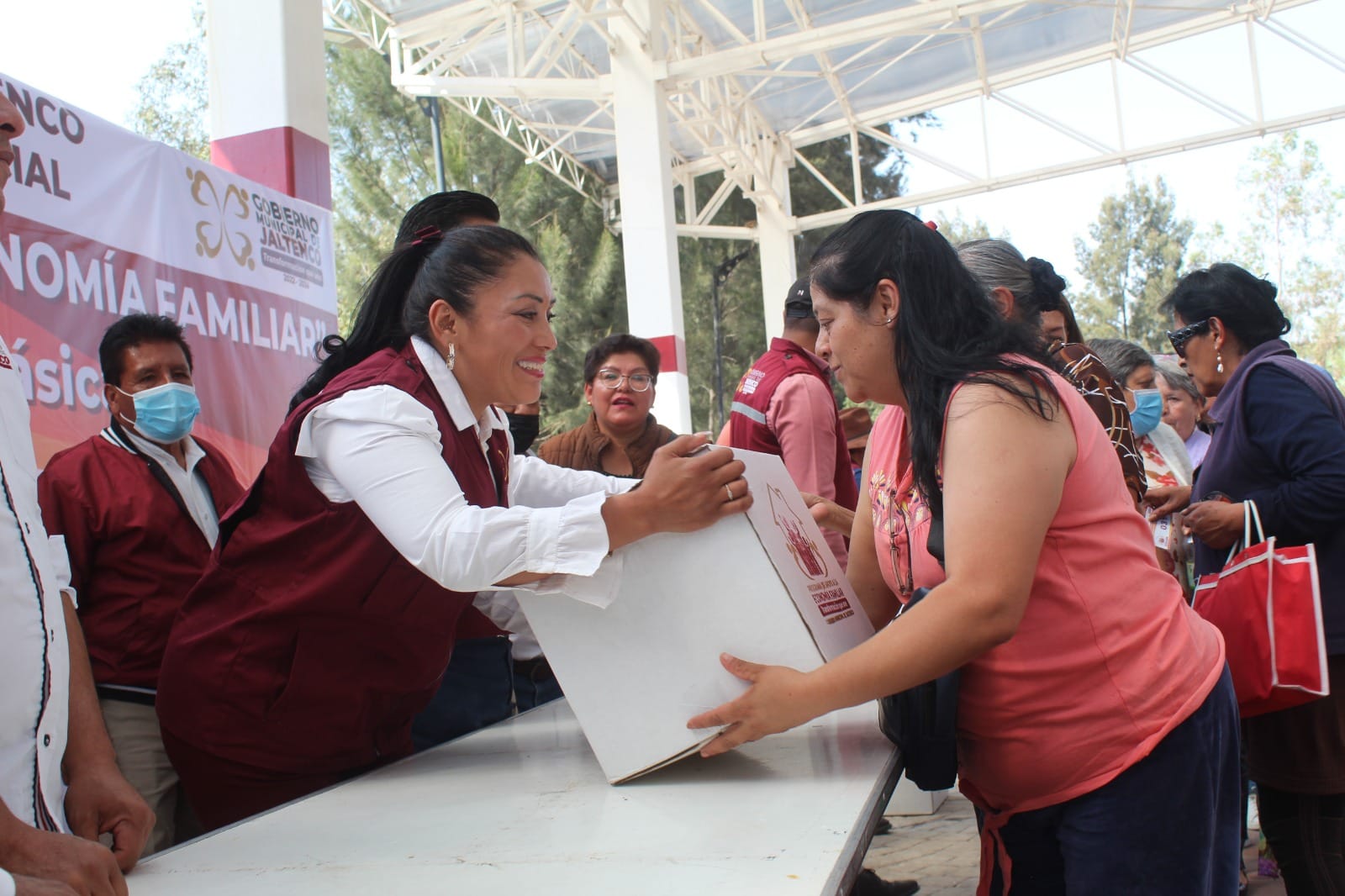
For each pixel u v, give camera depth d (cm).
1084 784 134
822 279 147
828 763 141
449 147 2089
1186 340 261
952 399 132
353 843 118
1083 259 3547
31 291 256
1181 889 131
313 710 166
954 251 145
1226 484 245
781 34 1098
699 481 134
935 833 371
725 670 135
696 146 1339
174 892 105
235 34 429
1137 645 132
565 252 2039
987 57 1192
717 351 1004
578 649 139
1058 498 129
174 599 246
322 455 152
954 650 124
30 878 93
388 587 160
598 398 340
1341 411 238
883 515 160
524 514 136
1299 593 200
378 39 995
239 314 330
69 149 270
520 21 922
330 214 387
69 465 246
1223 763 139
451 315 158
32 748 117
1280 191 3309
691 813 121
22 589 118
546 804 130
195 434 307
